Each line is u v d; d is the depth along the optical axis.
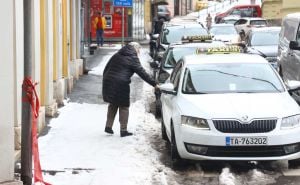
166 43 20.53
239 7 53.62
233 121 8.74
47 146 10.48
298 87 10.33
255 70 10.37
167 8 57.12
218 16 57.06
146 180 8.38
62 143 10.72
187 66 10.49
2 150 7.08
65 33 16.52
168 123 10.19
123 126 11.30
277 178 8.65
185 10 74.81
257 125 8.72
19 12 9.64
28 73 7.50
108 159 9.58
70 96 16.42
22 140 7.68
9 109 7.12
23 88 7.55
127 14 34.97
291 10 41.88
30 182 7.72
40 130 11.66
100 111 14.16
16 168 8.60
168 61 14.63
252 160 8.76
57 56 14.62
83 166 9.12
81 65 20.78
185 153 8.93
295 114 8.96
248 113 8.79
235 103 9.15
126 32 35.22
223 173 8.66
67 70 16.73
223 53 11.36
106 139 11.05
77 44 20.39
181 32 21.05
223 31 29.66
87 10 28.22
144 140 11.02
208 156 8.78
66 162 9.36
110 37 35.12
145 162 9.41
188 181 8.52
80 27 21.12
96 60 25.94
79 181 8.30
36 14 11.37
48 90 13.05
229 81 10.08
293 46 14.77
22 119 7.64
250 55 11.12
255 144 8.66
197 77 10.16
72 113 13.84
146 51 31.30
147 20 45.59
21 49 9.76
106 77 11.30
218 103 9.19
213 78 10.13
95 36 33.47
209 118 8.80
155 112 14.25
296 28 15.66
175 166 9.26
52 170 8.88
